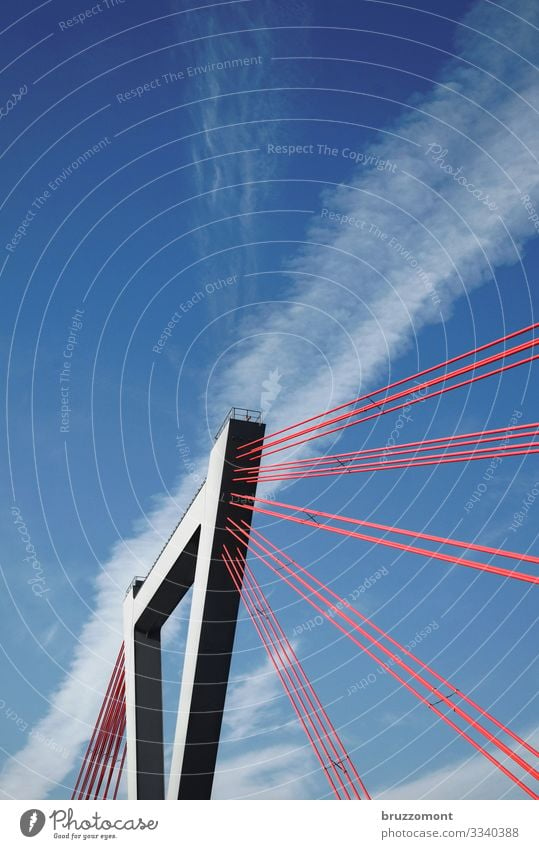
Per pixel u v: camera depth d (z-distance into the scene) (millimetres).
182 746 35500
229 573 36594
